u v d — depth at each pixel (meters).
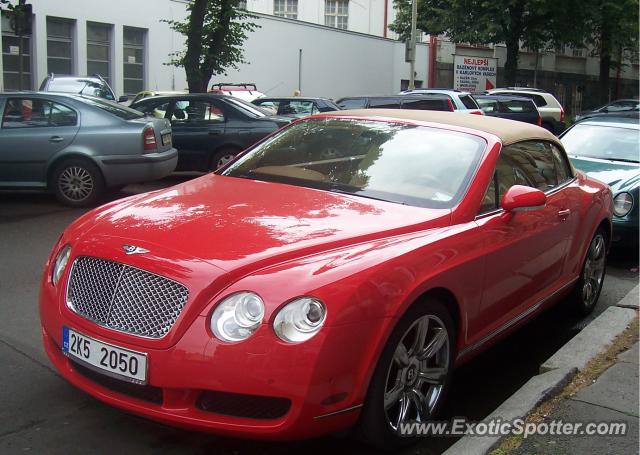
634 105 26.47
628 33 34.50
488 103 20.55
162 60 25.88
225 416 3.03
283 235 3.42
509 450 3.26
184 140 11.98
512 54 32.12
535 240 4.45
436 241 3.59
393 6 36.19
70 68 23.58
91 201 9.62
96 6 23.64
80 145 9.48
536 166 4.91
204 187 4.32
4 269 6.60
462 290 3.67
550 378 4.00
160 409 3.08
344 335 2.99
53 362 3.55
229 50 19.64
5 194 10.72
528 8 30.56
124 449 3.43
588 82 46.00
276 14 36.91
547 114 23.61
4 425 3.61
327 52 31.30
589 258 5.75
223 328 2.99
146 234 3.45
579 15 30.86
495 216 4.10
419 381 3.53
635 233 7.59
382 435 3.28
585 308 5.81
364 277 3.12
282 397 2.93
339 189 4.20
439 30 32.25
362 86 33.41
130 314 3.18
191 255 3.21
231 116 12.03
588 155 9.10
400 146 4.47
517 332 5.49
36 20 22.20
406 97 16.77
